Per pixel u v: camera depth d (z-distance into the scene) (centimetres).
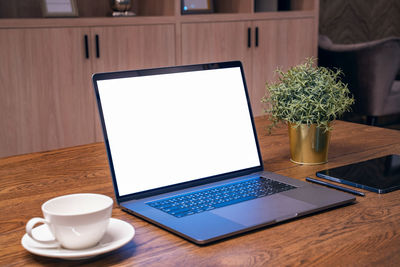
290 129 137
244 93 133
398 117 503
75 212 87
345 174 125
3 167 135
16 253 85
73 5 319
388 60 409
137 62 336
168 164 114
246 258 83
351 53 420
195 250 86
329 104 131
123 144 109
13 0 330
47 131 312
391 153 146
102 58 323
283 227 95
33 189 118
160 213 100
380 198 111
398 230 94
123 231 88
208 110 124
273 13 382
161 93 117
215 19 358
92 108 326
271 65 390
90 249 82
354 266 80
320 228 95
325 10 531
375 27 550
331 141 160
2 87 295
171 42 345
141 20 331
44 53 303
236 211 100
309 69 138
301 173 129
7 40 291
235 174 124
